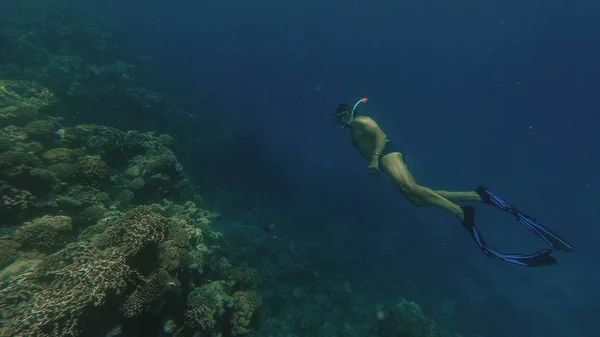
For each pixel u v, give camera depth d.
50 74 10.86
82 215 4.74
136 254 3.45
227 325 4.99
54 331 2.81
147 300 3.25
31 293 3.17
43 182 4.83
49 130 5.84
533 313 14.72
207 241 5.79
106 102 11.98
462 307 13.85
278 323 8.46
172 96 19.00
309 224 15.29
